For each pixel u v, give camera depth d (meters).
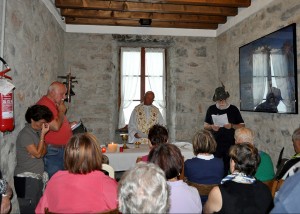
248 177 1.43
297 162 1.85
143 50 5.39
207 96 5.32
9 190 1.69
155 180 1.04
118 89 5.33
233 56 4.58
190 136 5.26
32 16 2.97
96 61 5.04
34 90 3.04
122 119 5.26
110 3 4.13
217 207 1.37
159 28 5.16
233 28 4.57
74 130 3.26
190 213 1.41
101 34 5.05
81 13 4.43
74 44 4.97
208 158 2.10
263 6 3.64
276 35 3.23
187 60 5.27
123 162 3.06
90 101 5.03
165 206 1.04
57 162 2.69
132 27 5.10
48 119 2.26
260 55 3.60
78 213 1.32
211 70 5.33
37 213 1.41
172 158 1.47
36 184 2.22
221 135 3.61
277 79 3.21
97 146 1.46
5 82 1.95
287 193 1.24
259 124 3.76
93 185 1.38
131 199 1.01
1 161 2.15
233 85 4.59
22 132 2.27
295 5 2.96
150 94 4.21
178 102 5.24
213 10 4.34
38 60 3.22
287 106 3.02
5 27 2.20
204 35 5.29
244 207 1.33
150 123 4.12
